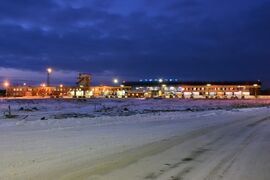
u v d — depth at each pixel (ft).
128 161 34.91
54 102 229.25
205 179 27.78
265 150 43.57
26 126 67.87
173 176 28.68
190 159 36.68
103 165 32.63
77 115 107.65
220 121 90.94
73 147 42.75
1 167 30.94
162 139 52.47
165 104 230.27
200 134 60.39
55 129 62.85
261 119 101.96
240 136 58.54
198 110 154.10
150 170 30.89
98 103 226.79
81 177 27.81
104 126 70.44
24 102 221.87
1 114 111.65
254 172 30.73
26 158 35.27
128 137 53.57
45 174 28.58
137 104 222.69
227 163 34.81
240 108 189.26
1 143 45.19
